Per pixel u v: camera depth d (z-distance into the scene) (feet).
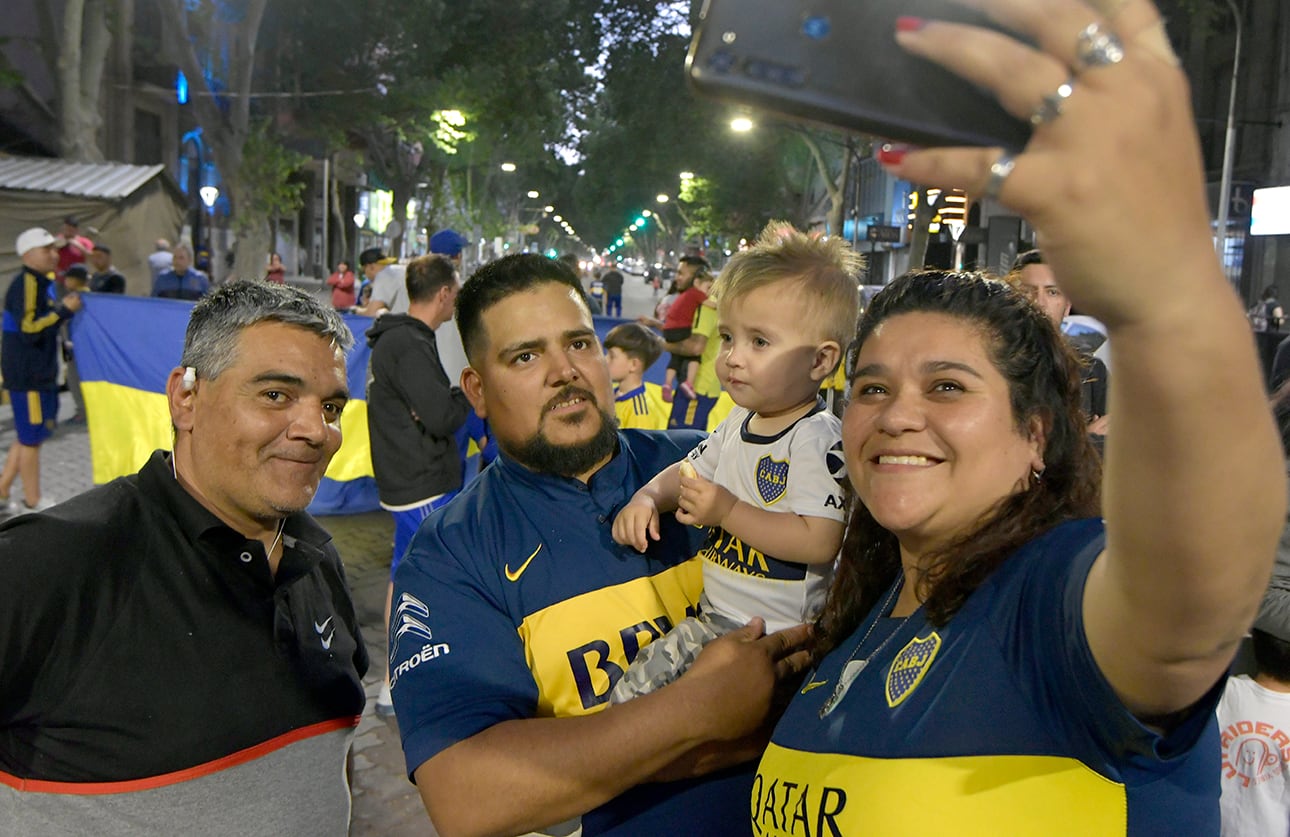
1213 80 85.61
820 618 5.65
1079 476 4.22
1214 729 3.64
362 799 12.22
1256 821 7.39
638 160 130.41
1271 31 79.92
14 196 46.80
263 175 60.75
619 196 184.03
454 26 81.20
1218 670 2.92
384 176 123.13
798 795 4.25
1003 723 3.67
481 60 85.05
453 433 15.74
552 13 86.84
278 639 6.03
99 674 5.38
